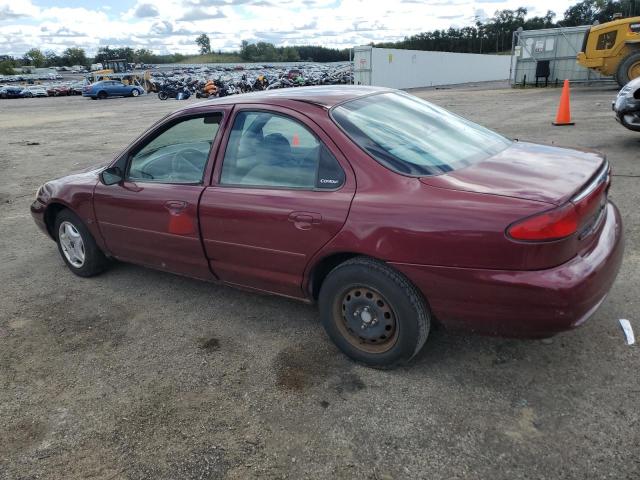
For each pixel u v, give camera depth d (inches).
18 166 421.4
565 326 94.0
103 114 952.3
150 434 102.4
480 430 96.1
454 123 136.6
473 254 95.4
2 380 124.2
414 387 109.6
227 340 134.6
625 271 150.5
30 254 211.0
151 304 158.4
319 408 105.8
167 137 145.4
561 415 98.0
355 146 111.5
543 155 121.6
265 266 125.9
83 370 126.1
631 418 95.7
